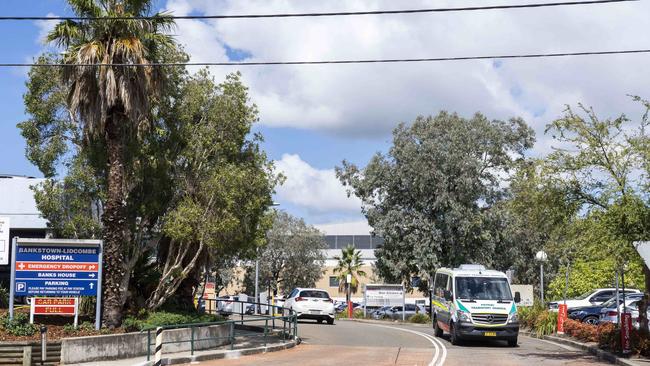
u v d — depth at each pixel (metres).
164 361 17.20
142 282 23.17
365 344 24.12
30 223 31.20
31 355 16.09
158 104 21.64
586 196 19.92
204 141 21.73
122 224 19.70
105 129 19.91
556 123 19.91
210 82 22.19
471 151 47.66
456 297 24.06
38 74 22.41
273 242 70.12
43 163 22.45
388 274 50.53
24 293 18.44
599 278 37.72
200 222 20.89
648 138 19.19
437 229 46.69
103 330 18.73
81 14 19.84
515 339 23.38
